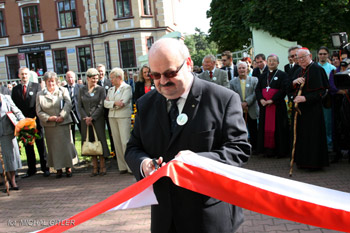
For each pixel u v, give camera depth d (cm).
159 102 192
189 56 183
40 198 533
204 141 178
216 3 1406
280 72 648
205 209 175
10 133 569
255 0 1028
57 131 627
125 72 1280
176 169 161
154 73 172
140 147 206
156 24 2373
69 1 2530
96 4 2461
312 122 540
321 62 679
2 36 2672
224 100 184
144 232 374
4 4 2650
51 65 2612
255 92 673
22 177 675
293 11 1016
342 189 458
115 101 608
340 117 590
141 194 170
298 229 354
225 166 164
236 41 1473
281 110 652
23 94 670
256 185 160
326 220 153
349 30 1143
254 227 366
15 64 2698
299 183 166
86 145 612
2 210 489
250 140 725
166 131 187
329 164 573
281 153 654
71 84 793
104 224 403
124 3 2339
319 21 1029
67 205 491
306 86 536
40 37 2609
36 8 2606
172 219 181
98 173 654
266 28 997
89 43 2517
